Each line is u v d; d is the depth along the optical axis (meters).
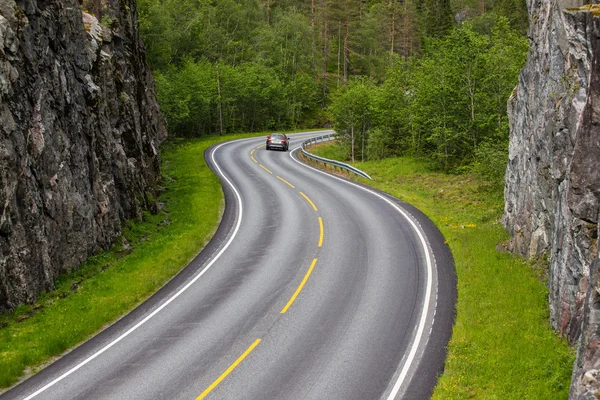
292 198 26.20
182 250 18.78
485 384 9.80
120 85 23.81
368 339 11.92
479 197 24.95
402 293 14.30
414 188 28.72
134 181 23.39
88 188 18.34
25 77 15.00
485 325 12.00
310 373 10.59
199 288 15.55
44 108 15.77
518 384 9.66
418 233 19.47
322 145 49.81
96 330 13.27
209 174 32.44
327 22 78.19
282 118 69.50
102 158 20.28
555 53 12.95
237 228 21.50
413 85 38.12
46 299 14.95
